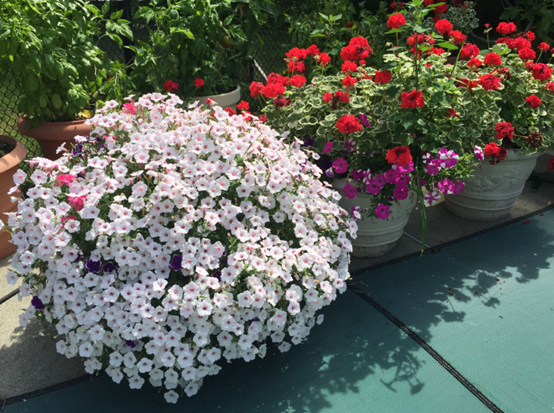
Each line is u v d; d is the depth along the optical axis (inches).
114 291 74.1
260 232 84.8
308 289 84.1
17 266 79.0
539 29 195.0
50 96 129.2
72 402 81.5
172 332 73.7
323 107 120.5
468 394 84.7
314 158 106.5
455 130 111.3
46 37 121.1
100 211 82.0
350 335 98.7
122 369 75.8
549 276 119.3
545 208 152.6
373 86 116.6
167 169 83.4
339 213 101.0
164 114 101.3
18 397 81.4
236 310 77.2
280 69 215.2
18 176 86.1
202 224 82.7
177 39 143.9
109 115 94.0
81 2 132.4
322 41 179.0
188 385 75.9
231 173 86.0
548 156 162.2
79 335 74.7
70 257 77.0
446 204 151.4
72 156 94.5
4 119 165.8
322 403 82.4
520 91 126.6
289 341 96.6
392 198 110.3
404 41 175.3
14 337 95.3
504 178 132.9
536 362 92.4
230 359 87.2
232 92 163.9
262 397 83.3
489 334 99.7
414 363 91.6
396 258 125.9
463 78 118.6
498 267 123.0
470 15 166.7
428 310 106.7
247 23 167.9
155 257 78.2
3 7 115.7
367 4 223.3
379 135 109.1
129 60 161.8
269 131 103.7
